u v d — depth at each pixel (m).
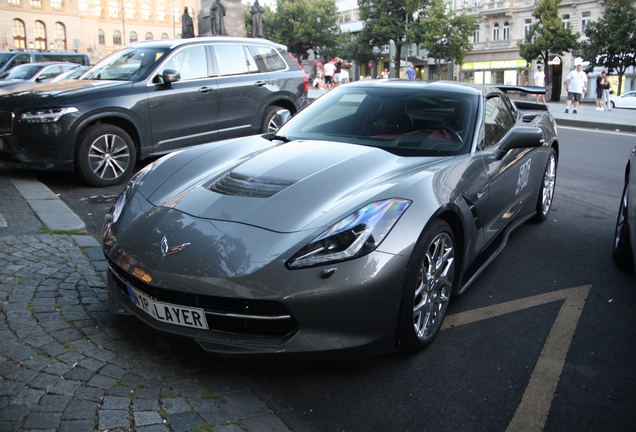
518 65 44.97
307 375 2.20
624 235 3.32
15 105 5.07
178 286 2.01
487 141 3.14
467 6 48.06
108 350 2.23
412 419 1.94
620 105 26.16
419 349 2.36
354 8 63.91
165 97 5.89
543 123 4.35
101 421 1.76
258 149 3.00
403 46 53.28
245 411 1.92
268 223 2.13
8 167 6.14
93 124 5.46
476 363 2.33
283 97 7.18
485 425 1.92
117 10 69.19
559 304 2.96
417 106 3.26
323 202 2.23
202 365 2.20
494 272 3.44
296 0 56.41
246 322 2.04
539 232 4.27
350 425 1.89
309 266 1.96
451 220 2.54
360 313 2.02
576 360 2.37
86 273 3.02
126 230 2.34
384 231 2.08
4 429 1.68
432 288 2.39
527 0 44.06
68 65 13.23
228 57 6.68
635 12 34.00
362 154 2.75
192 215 2.26
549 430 1.90
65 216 4.09
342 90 3.66
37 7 62.66
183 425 1.78
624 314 2.84
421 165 2.62
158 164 2.88
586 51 35.91
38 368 2.04
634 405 2.05
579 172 6.80
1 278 2.83
